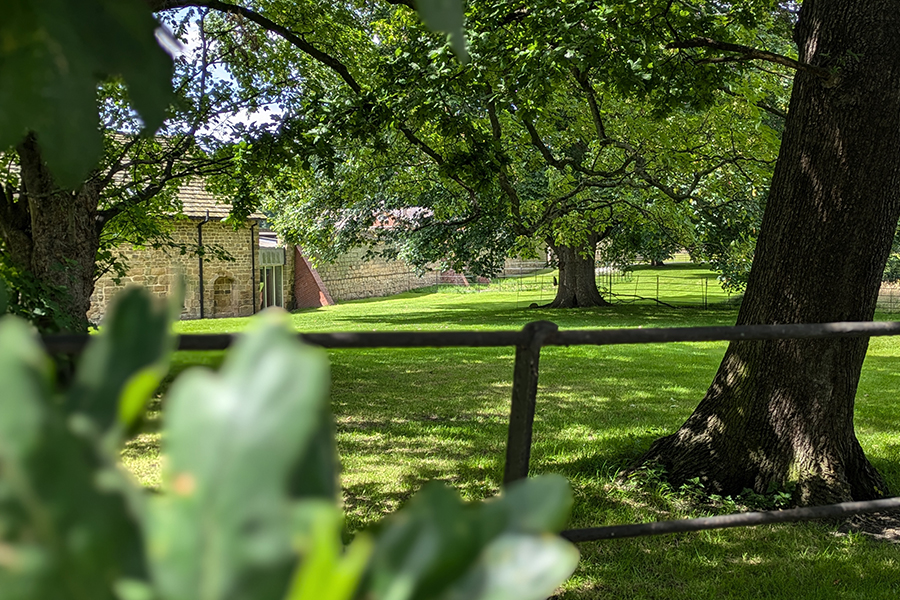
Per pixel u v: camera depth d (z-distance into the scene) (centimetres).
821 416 518
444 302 3209
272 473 28
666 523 199
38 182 546
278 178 1110
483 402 923
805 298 509
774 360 528
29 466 27
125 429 31
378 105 782
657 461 574
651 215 1783
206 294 2623
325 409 33
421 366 1238
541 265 5212
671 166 1088
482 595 31
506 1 686
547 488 34
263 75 1088
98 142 42
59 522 27
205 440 29
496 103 729
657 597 386
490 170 841
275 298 3003
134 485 30
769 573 417
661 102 714
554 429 767
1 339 29
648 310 2461
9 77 39
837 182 493
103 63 41
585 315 2267
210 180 1117
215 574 28
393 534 32
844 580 407
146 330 32
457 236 2255
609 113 1171
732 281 2208
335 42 1131
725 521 200
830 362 515
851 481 525
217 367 38
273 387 29
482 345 156
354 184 1830
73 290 722
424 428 777
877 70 477
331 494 31
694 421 577
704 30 671
